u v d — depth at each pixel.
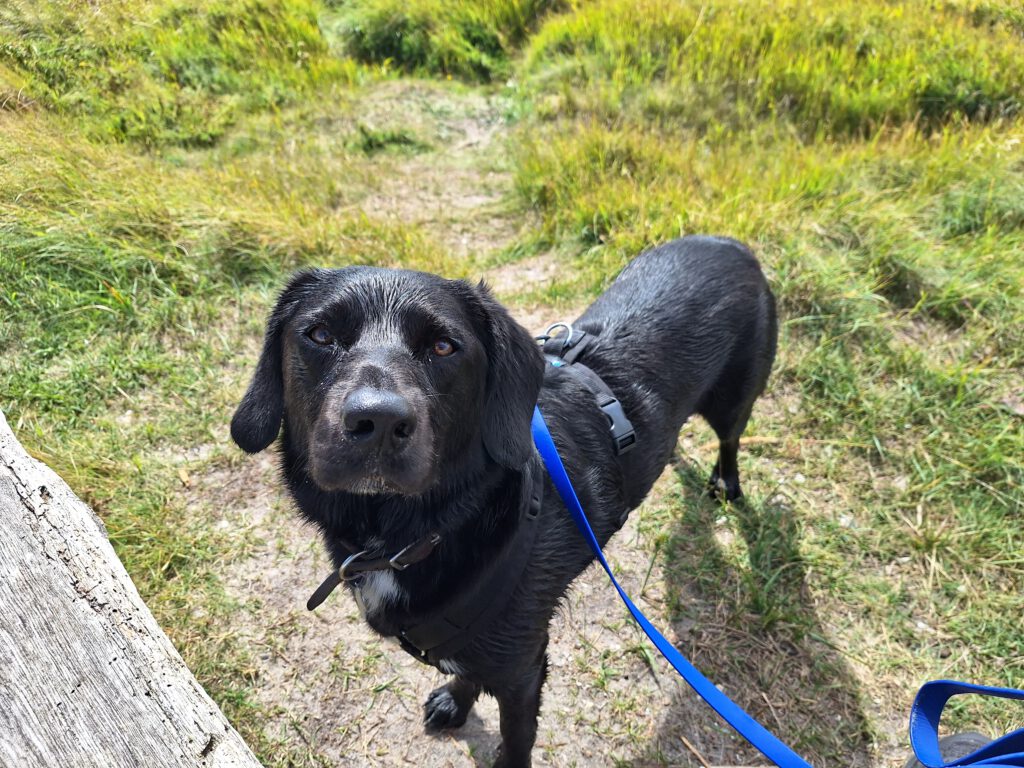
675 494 0.87
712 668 0.71
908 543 0.80
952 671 0.70
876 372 0.99
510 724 0.58
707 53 1.80
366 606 0.52
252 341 1.05
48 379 0.94
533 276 1.23
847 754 0.65
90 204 1.13
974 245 1.16
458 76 2.12
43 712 0.34
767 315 0.77
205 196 1.24
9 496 0.43
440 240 1.34
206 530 0.80
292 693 0.68
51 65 1.67
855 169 1.36
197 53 1.93
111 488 0.81
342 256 1.18
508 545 0.50
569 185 1.37
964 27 1.92
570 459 0.57
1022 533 0.80
